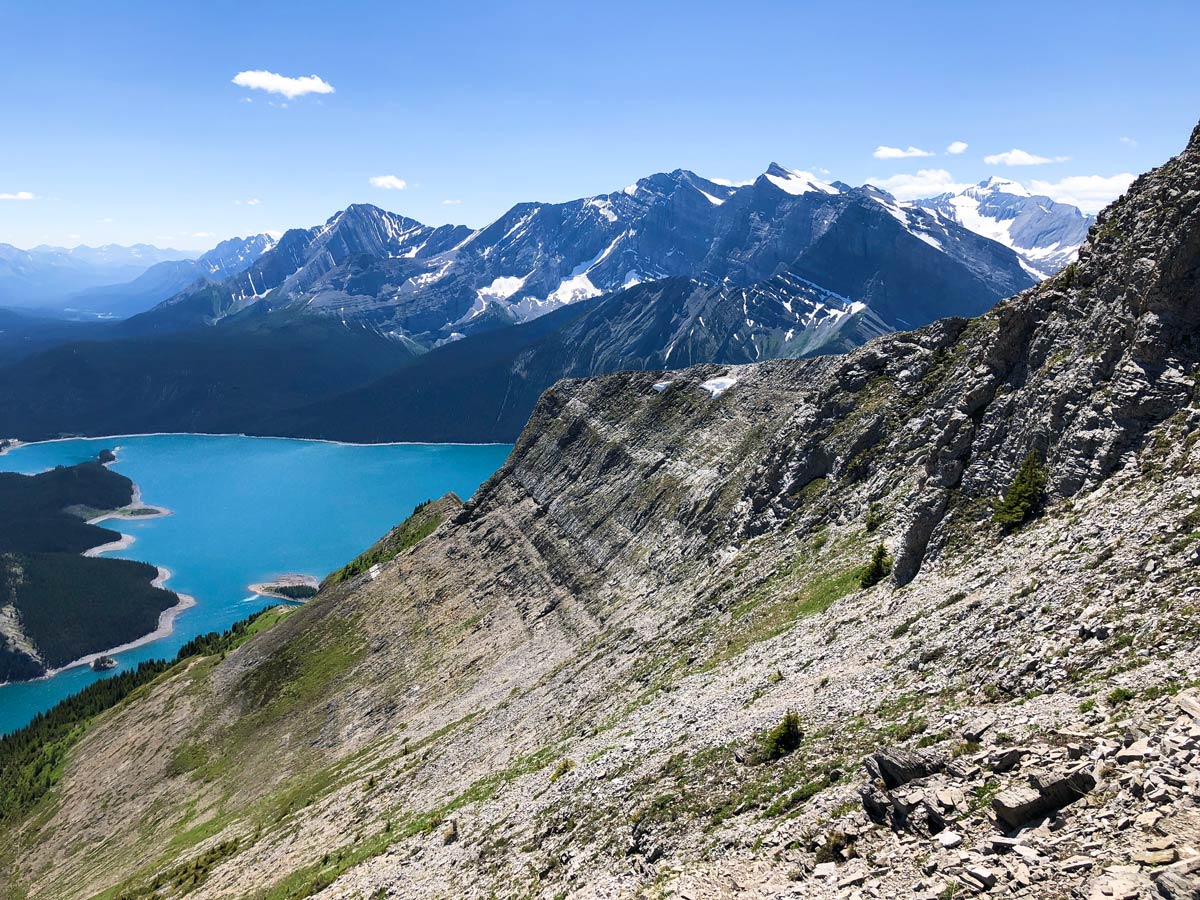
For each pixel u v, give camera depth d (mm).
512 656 119562
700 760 41312
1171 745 21672
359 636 166500
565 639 111750
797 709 40562
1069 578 35281
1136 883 17641
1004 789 24078
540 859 43688
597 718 66875
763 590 70188
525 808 52438
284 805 103062
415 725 113000
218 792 133250
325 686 153750
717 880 28656
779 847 28891
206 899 78188
